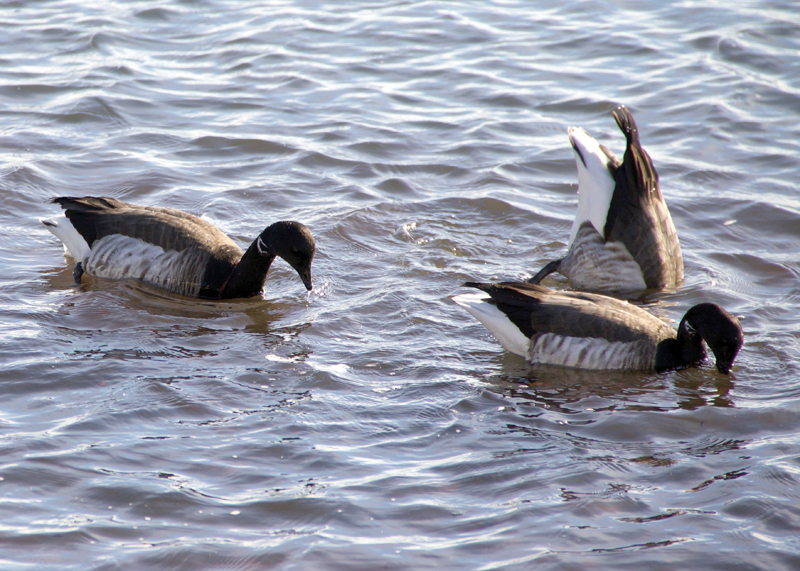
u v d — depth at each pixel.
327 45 25.39
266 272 14.17
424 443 9.89
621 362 12.17
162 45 25.08
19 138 19.16
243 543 8.04
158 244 14.36
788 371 11.95
